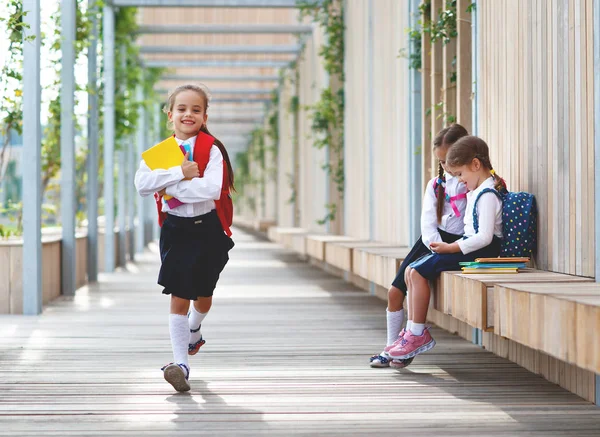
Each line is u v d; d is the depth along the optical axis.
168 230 5.83
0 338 8.29
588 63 5.63
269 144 33.53
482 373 6.43
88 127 14.68
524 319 4.69
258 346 7.76
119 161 19.30
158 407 5.27
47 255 11.74
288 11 23.36
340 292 13.12
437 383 6.04
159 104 27.42
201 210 5.77
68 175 12.55
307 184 21.69
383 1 12.49
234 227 48.22
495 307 5.20
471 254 6.40
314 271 17.45
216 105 36.94
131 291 13.34
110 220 17.20
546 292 4.54
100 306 11.22
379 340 8.16
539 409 5.22
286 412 5.14
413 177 10.42
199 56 25.92
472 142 6.39
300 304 11.43
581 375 5.57
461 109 8.74
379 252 9.30
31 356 7.22
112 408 5.25
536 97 6.59
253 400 5.47
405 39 11.12
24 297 10.27
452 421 4.92
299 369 6.59
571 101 5.92
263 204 36.88
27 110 10.23
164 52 21.73
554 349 4.29
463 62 8.75
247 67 27.64
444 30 9.38
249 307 11.05
